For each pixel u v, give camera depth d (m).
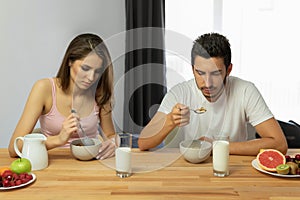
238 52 3.50
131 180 1.22
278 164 1.29
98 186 1.16
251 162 1.41
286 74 3.50
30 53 2.97
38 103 1.66
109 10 3.19
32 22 2.96
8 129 2.97
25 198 1.07
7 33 2.90
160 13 3.22
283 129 2.34
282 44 3.47
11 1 2.89
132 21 3.18
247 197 1.08
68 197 1.08
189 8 3.45
